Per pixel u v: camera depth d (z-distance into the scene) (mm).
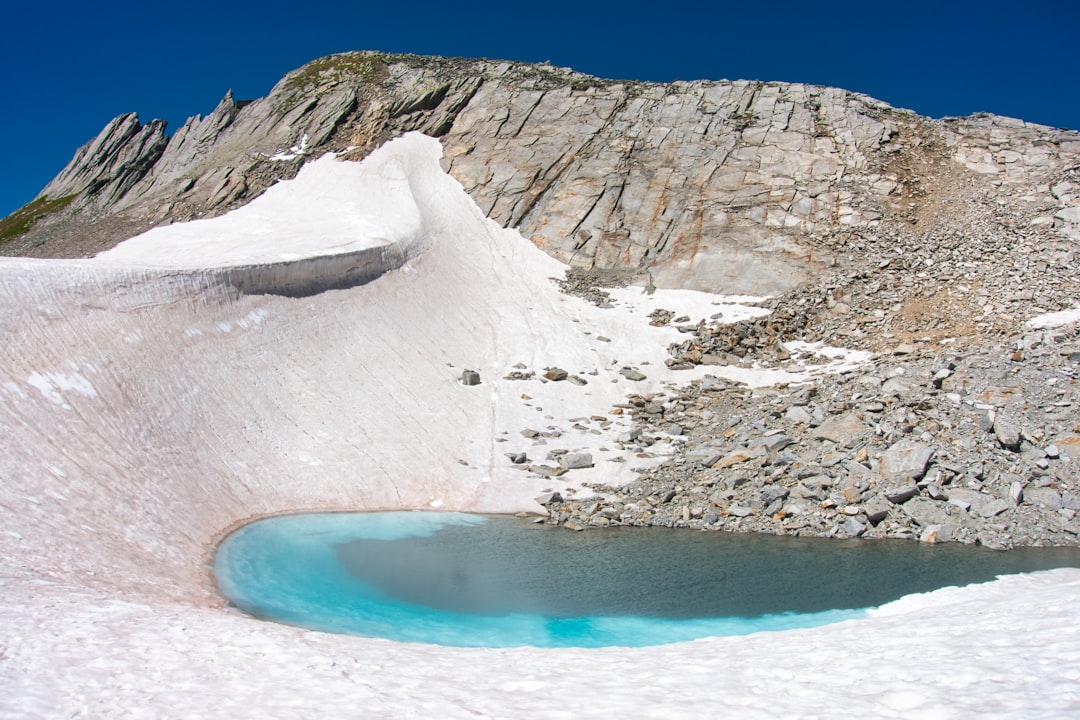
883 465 24578
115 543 16938
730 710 8375
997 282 37125
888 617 14414
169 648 10664
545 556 21062
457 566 20000
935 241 42688
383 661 11195
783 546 22094
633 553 21422
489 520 24250
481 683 9977
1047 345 29000
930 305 36719
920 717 7605
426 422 29891
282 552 19844
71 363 21781
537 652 12734
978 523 22391
